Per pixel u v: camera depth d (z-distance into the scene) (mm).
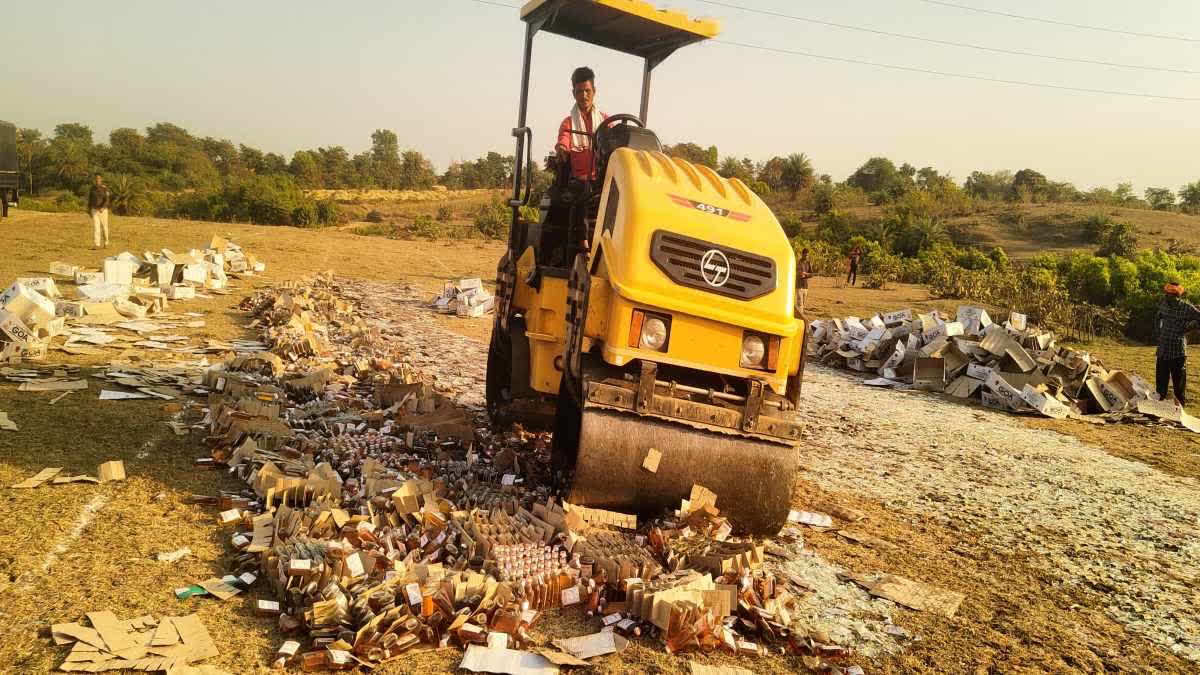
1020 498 6980
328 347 10062
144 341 9602
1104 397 11531
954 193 85188
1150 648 4348
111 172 110750
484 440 6641
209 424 6242
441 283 20875
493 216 49031
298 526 4180
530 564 4090
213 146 168750
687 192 5016
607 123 6258
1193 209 108000
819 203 86438
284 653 3271
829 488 6742
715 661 3697
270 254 24156
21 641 3230
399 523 4547
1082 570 5414
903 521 6094
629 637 3799
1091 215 67375
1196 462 8891
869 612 4410
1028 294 23422
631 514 4828
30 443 5559
